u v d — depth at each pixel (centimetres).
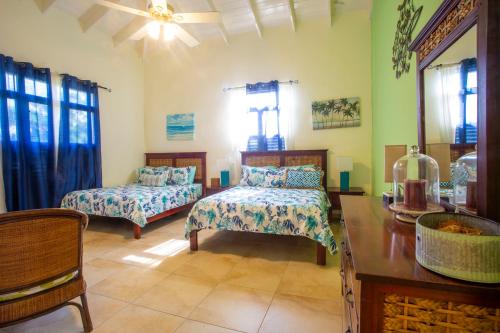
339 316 173
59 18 383
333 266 249
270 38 455
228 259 269
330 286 211
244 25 447
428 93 149
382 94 312
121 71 489
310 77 436
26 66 331
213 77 492
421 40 153
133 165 514
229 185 461
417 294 69
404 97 216
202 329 164
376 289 72
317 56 431
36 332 164
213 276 232
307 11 412
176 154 514
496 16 85
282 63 449
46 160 355
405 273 71
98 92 441
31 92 336
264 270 242
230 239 331
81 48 415
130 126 508
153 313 181
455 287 66
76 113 395
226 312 180
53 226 148
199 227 288
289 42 445
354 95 414
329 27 423
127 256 279
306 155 429
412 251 86
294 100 444
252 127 459
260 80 462
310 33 434
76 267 162
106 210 348
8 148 311
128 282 223
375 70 365
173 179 469
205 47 495
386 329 72
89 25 414
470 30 102
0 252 130
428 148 148
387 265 76
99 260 269
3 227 130
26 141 330
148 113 540
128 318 176
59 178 370
